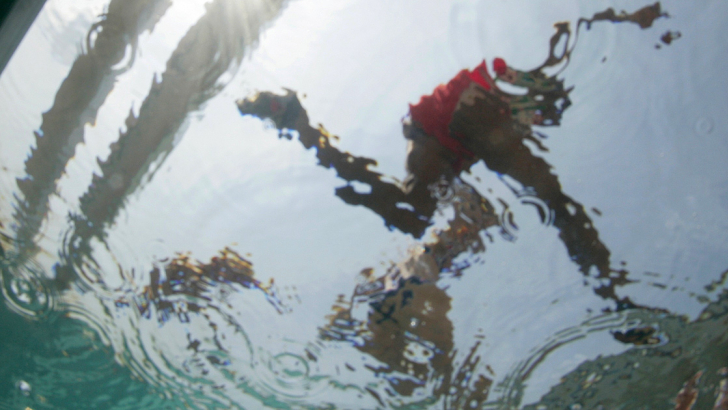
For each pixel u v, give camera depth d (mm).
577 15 2367
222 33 2352
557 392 2594
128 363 2688
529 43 2385
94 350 2664
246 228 2590
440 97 2406
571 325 2557
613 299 2521
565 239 2494
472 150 2439
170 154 2477
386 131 2482
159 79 2357
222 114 2463
